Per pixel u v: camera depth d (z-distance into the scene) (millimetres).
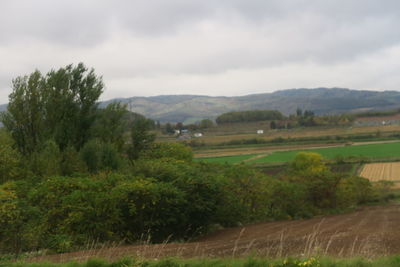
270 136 194375
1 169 28344
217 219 31094
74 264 9953
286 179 56406
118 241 20250
